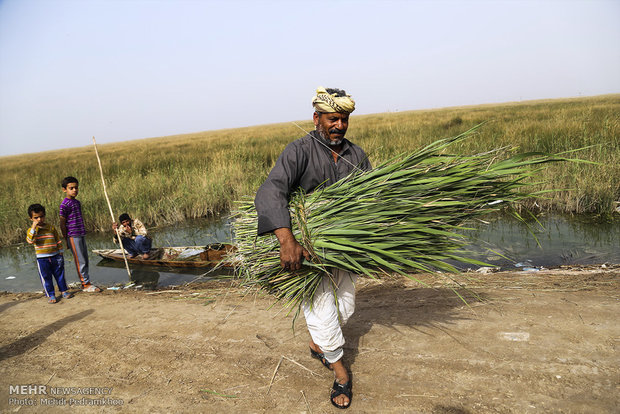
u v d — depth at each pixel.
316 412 2.39
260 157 15.08
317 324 2.31
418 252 2.24
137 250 6.88
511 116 24.53
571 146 9.80
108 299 4.83
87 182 14.48
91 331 3.87
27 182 15.38
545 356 2.68
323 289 2.28
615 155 8.44
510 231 6.73
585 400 2.24
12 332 4.04
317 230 2.26
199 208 10.25
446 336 3.07
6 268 7.49
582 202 7.48
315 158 2.36
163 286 5.77
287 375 2.80
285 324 3.58
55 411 2.64
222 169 12.40
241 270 2.63
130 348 3.43
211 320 3.82
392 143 13.18
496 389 2.41
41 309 4.67
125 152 33.47
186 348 3.33
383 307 3.77
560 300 3.49
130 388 2.84
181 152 24.89
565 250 5.69
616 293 3.55
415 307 3.69
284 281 2.32
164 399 2.67
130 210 10.20
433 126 22.14
